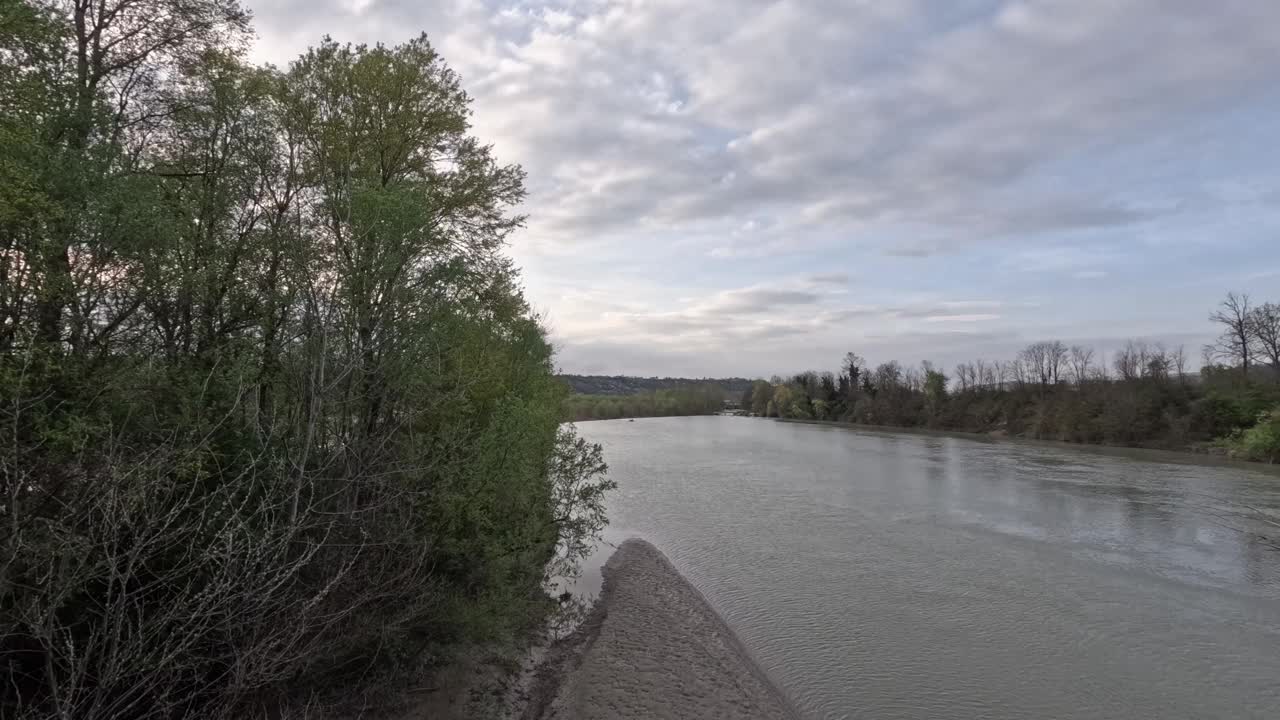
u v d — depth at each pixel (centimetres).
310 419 735
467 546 997
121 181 812
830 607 1694
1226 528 2567
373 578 804
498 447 1062
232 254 1025
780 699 1192
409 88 1426
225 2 1220
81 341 736
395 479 876
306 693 776
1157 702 1209
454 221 1515
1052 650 1427
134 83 1118
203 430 709
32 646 590
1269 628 1551
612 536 2456
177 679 564
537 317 1792
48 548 481
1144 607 1689
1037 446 6359
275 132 1236
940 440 7381
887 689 1250
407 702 931
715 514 2900
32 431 598
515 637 1287
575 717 1059
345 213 955
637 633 1445
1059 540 2392
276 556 597
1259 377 6275
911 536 2466
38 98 805
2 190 670
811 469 4528
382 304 915
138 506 565
